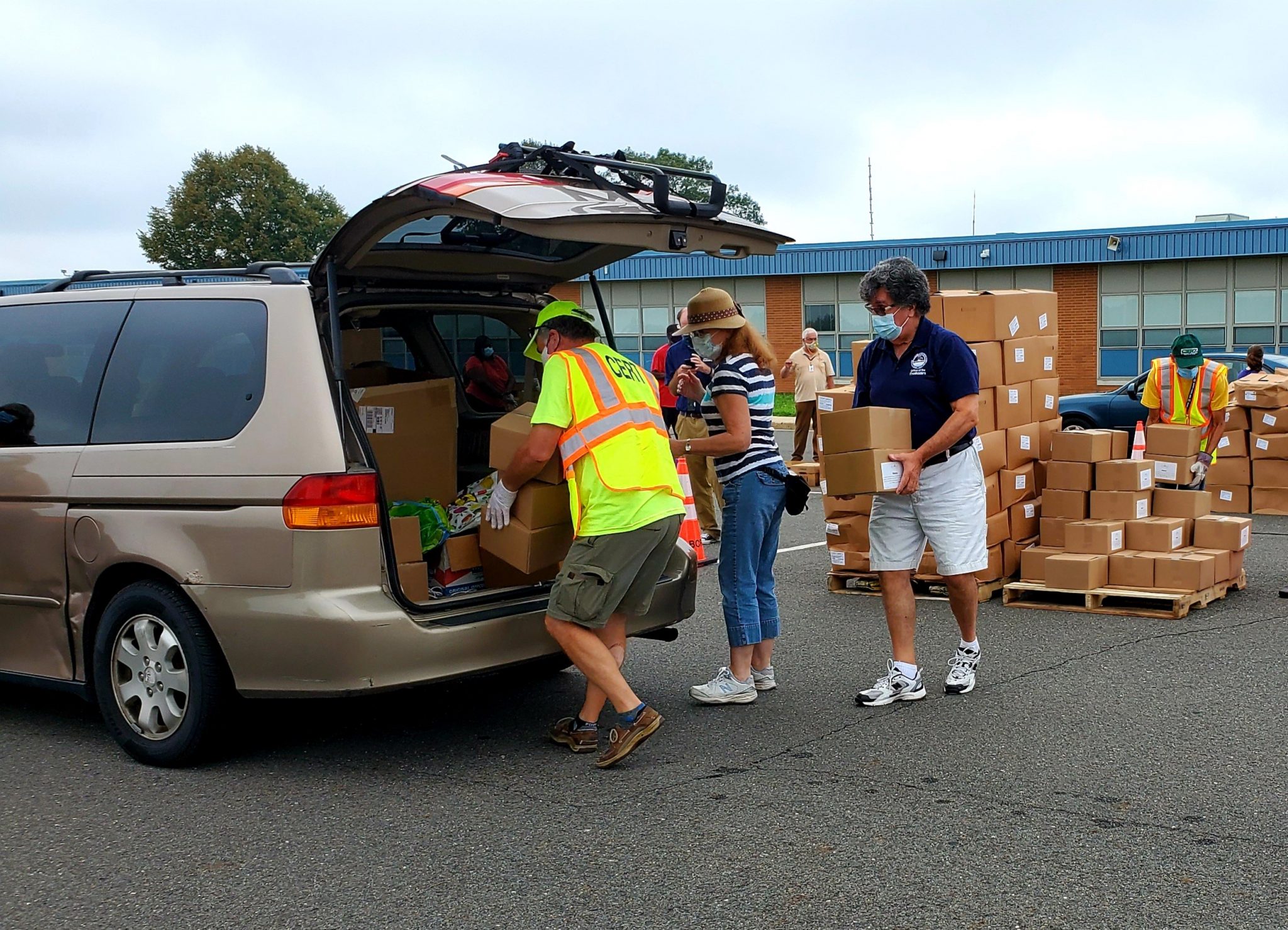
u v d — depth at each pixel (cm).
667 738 512
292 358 462
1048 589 763
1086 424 1883
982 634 696
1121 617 732
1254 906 340
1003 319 786
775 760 479
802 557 984
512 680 621
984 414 772
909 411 550
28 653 527
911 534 557
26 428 527
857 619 744
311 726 541
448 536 520
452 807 435
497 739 517
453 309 563
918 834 398
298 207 6856
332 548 444
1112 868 368
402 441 549
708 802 433
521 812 428
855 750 488
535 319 599
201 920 351
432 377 621
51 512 505
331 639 441
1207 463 861
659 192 453
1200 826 400
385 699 586
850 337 3153
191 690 469
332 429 452
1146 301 2886
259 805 442
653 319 3341
